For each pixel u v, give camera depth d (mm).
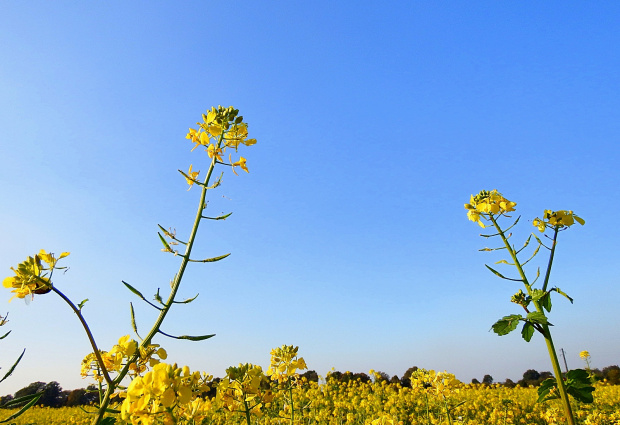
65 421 17078
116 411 2268
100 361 2102
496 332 2977
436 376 7699
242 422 5555
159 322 2377
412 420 9977
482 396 15383
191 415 2377
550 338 2889
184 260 2578
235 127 3139
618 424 8102
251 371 3531
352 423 9406
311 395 11695
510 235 3281
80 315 2084
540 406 13039
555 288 2957
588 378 2773
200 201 2840
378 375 14836
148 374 2123
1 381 2174
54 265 2086
